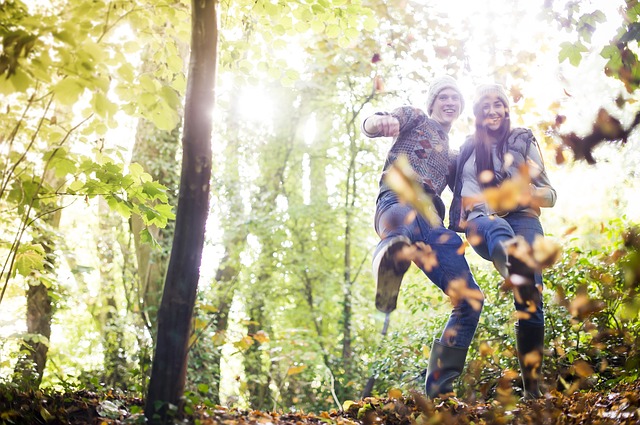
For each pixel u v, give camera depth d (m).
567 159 2.92
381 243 4.18
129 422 3.30
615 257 2.75
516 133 4.64
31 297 10.65
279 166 17.05
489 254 4.45
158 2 3.97
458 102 4.88
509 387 3.61
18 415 3.48
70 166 4.04
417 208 2.45
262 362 14.95
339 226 16.75
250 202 16.23
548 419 3.76
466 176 4.68
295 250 16.58
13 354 7.23
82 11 3.49
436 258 4.40
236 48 5.04
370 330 14.85
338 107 15.86
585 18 4.06
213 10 3.37
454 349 4.38
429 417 3.67
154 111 3.68
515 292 4.21
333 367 13.13
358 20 5.25
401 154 4.60
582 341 5.70
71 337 14.94
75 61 3.20
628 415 3.46
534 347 4.50
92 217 14.80
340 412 4.42
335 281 16.16
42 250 4.44
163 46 4.38
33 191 4.02
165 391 3.25
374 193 16.62
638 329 4.33
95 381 4.43
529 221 4.57
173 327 3.27
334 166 17.14
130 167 4.26
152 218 4.27
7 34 3.15
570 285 5.84
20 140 4.11
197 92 3.33
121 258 14.24
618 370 4.65
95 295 14.51
